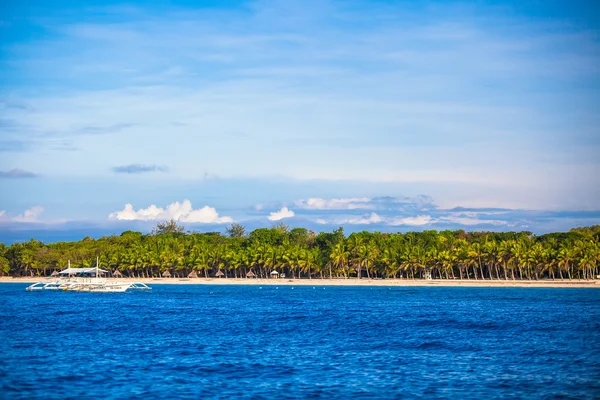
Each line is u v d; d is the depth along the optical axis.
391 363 57.66
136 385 48.16
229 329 84.88
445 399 44.62
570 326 89.50
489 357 61.22
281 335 78.25
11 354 61.38
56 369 53.78
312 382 49.41
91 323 92.56
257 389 47.09
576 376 52.12
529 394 46.12
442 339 74.62
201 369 54.25
